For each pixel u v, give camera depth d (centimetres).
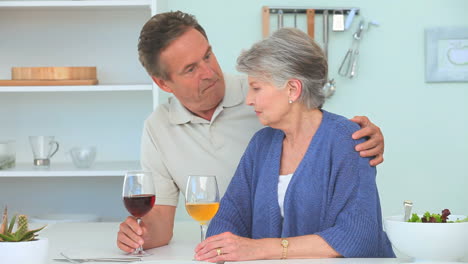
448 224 136
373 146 166
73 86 318
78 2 325
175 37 193
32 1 326
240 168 186
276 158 175
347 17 363
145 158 212
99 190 359
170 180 212
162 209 201
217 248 154
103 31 356
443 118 366
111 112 358
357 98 365
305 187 167
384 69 364
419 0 364
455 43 362
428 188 367
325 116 171
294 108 169
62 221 314
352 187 162
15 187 358
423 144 367
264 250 154
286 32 165
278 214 171
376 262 147
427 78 363
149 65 200
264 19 359
